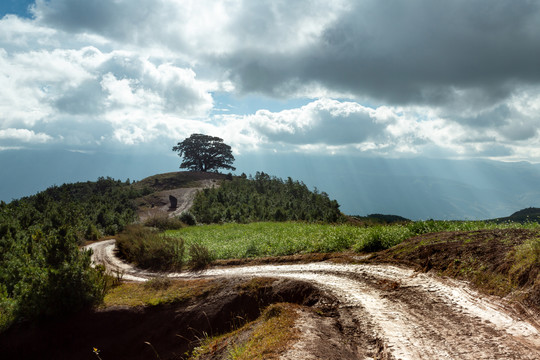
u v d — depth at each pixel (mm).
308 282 11258
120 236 29750
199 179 89312
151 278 17469
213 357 7500
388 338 6383
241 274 14602
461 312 7145
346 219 39781
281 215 40781
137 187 82500
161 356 11297
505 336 5836
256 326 8117
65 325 12156
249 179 76312
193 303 12703
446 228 14023
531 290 6883
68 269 12758
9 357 11547
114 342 11938
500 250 9078
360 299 9016
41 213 40656
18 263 15219
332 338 6398
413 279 9789
